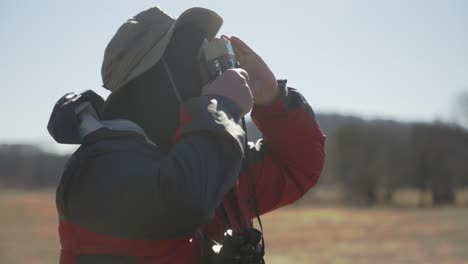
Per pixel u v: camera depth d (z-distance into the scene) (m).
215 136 2.05
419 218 75.44
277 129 2.72
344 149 118.94
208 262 2.32
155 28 2.42
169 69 2.43
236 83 2.22
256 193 2.79
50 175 156.38
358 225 66.94
